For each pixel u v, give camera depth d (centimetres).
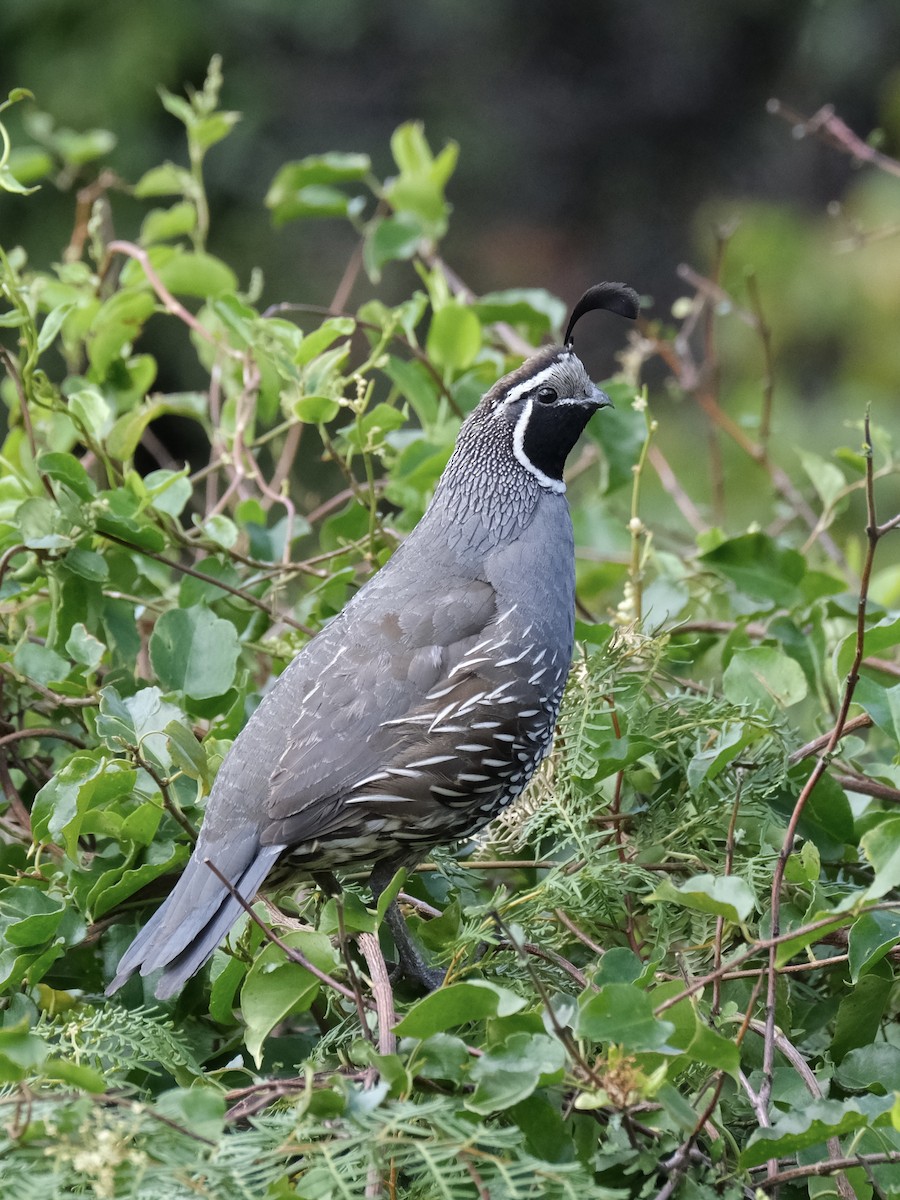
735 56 3000
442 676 711
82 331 963
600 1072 512
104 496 793
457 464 777
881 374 1903
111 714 679
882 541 1642
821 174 2880
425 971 686
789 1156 559
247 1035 569
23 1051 511
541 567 754
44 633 843
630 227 2992
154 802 650
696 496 1673
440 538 764
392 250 1032
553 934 660
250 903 657
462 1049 527
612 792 715
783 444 1691
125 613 793
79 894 649
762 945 543
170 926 638
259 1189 486
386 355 877
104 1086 510
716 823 676
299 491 1875
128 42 2234
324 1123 506
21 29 2236
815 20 2784
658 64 3005
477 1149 512
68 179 1125
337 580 808
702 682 848
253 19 2406
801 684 711
